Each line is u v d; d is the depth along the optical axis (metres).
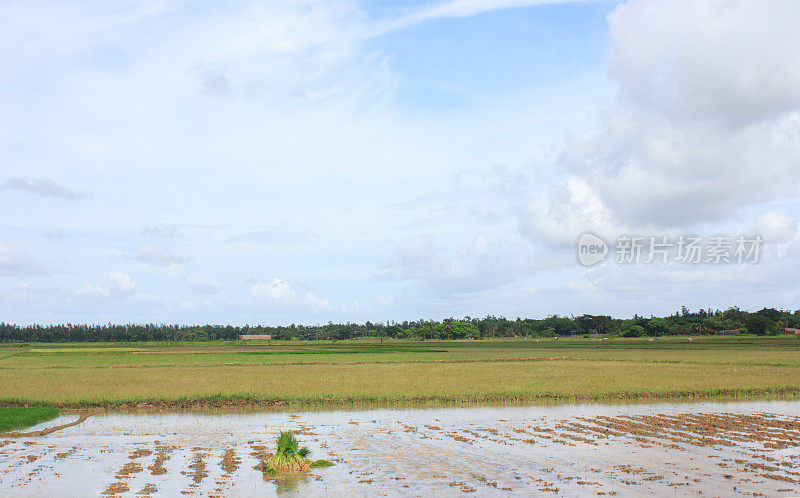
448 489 20.38
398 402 40.69
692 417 34.38
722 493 19.64
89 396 41.66
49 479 21.64
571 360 80.31
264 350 123.56
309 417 35.38
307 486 20.80
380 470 22.92
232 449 26.72
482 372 60.22
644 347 120.56
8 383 49.94
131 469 22.88
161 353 107.31
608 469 22.88
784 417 34.59
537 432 30.27
